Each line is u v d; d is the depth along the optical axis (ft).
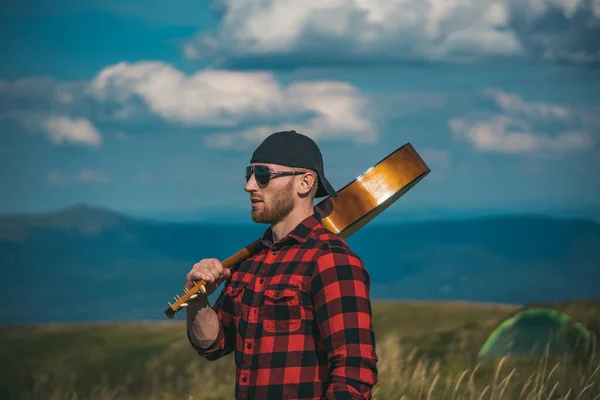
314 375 10.30
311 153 11.07
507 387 20.67
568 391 19.76
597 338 26.91
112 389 31.99
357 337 10.04
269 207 10.94
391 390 21.66
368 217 13.39
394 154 13.53
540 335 28.32
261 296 10.66
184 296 11.30
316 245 10.62
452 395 20.04
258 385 10.41
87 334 45.62
